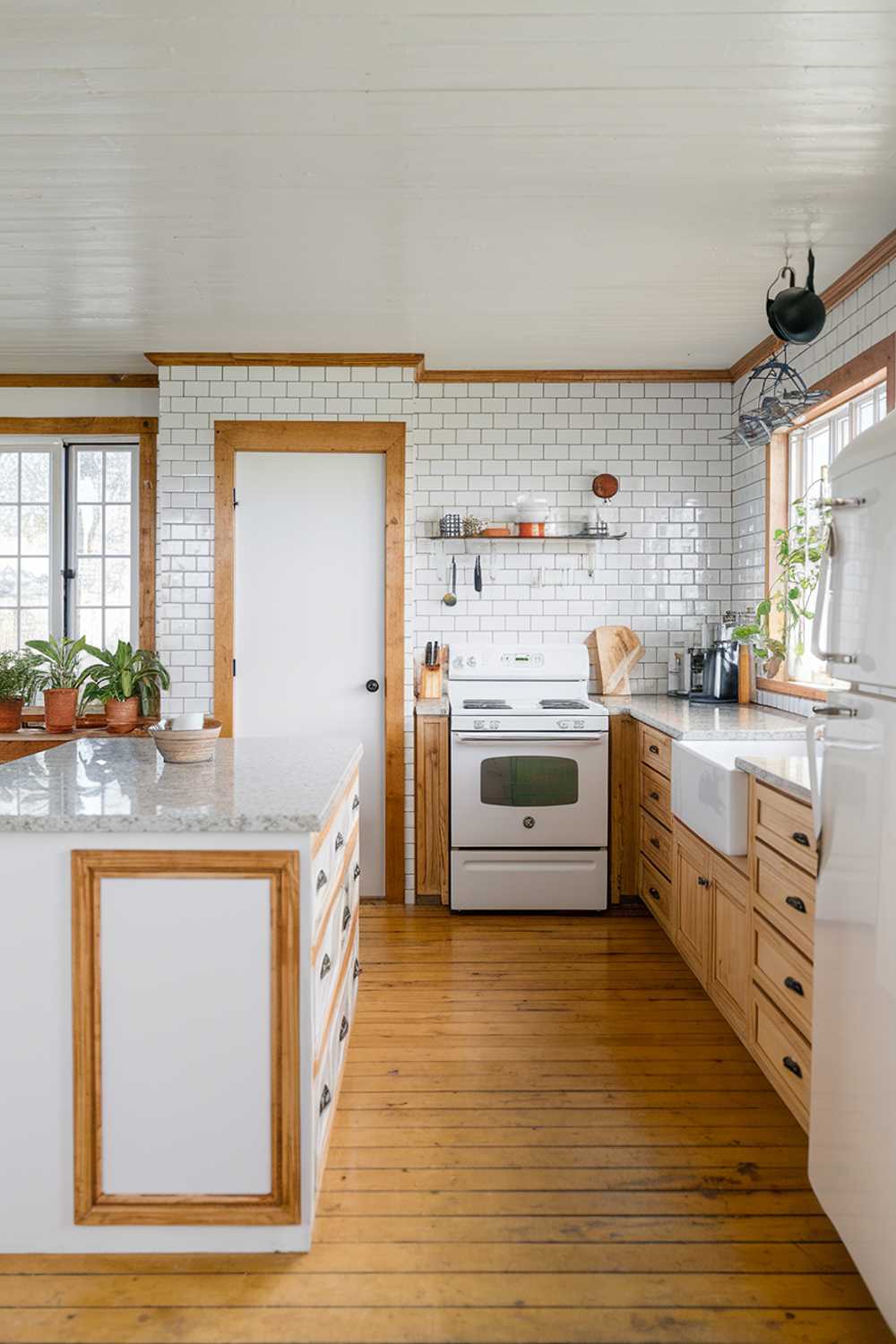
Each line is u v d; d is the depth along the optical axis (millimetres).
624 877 4039
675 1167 2102
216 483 4059
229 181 2455
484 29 1819
